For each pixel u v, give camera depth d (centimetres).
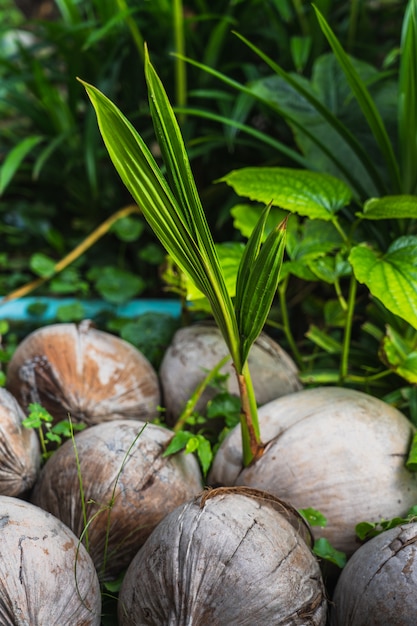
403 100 157
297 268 148
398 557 120
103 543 131
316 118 182
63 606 119
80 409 149
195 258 124
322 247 151
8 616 116
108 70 209
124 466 133
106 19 206
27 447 137
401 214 139
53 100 216
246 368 131
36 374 150
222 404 151
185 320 174
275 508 126
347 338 150
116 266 210
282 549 120
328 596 130
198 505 123
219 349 156
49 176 220
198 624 117
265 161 204
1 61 219
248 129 167
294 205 145
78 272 209
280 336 187
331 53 191
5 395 140
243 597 116
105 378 151
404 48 154
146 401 154
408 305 131
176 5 189
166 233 124
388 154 158
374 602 119
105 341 154
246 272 125
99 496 131
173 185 120
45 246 220
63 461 135
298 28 206
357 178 176
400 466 135
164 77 205
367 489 133
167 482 133
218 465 140
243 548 118
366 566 122
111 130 118
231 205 190
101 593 129
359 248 140
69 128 213
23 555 118
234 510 122
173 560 119
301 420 138
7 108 269
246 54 208
